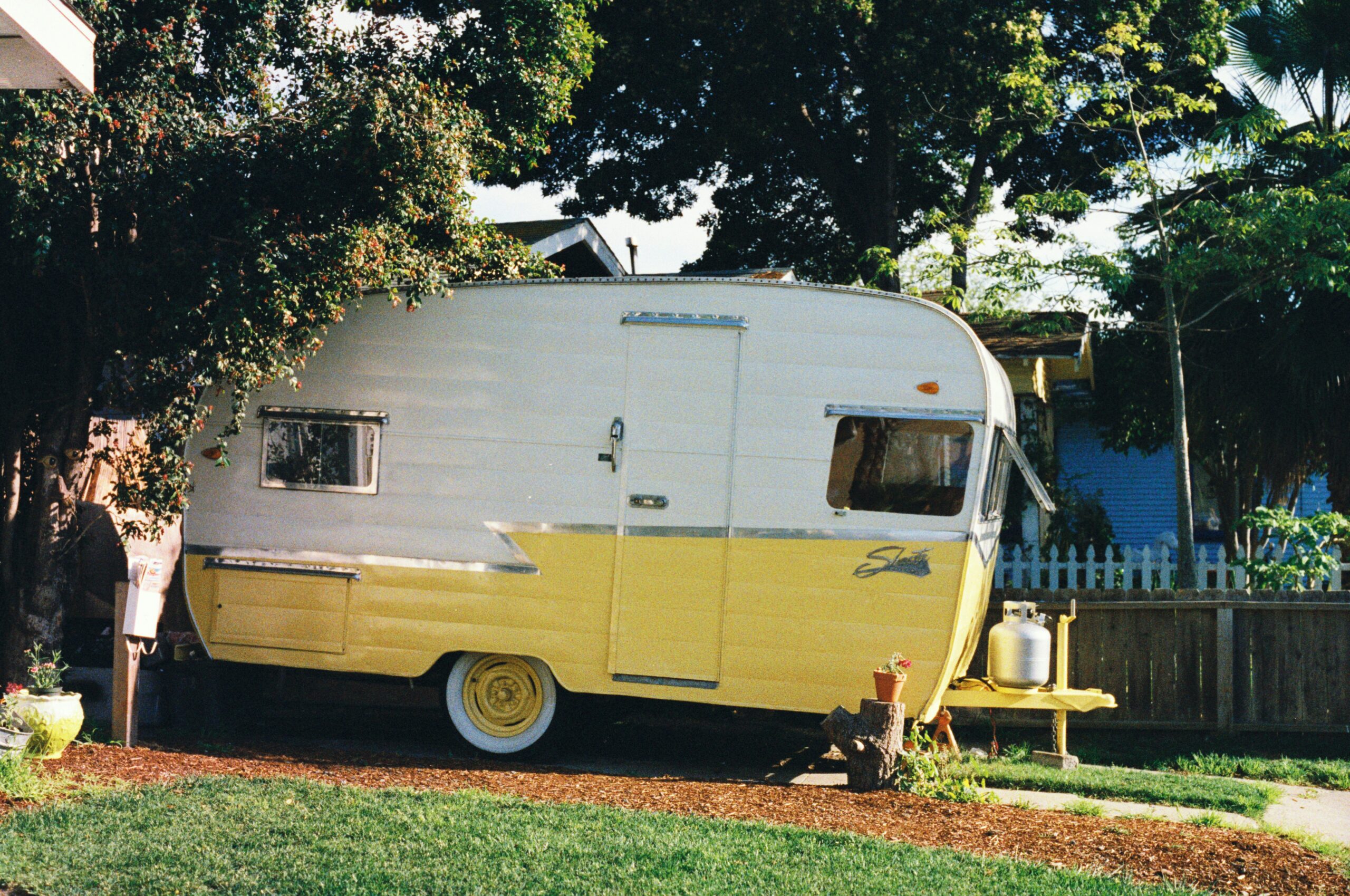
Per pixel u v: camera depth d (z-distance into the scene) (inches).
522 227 560.4
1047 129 669.3
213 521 347.3
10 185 277.7
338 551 339.3
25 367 345.1
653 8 689.6
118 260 300.8
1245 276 478.9
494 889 196.4
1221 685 381.1
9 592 334.0
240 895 192.1
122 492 320.8
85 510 383.6
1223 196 535.8
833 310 316.5
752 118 720.3
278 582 342.0
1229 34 629.3
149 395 312.7
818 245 914.7
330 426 342.0
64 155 292.4
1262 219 434.0
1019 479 541.6
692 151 778.8
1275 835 261.6
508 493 329.7
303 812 238.5
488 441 332.2
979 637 368.2
